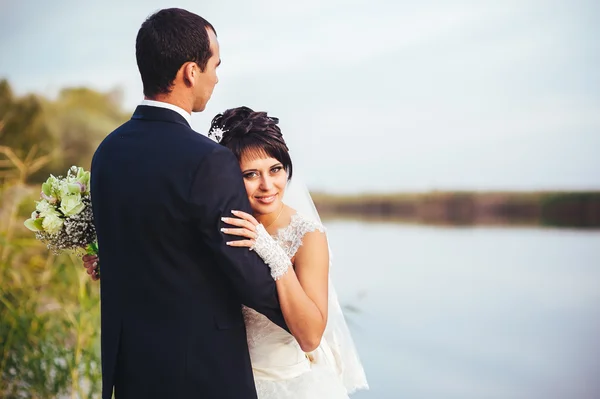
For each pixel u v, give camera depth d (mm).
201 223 1529
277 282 1597
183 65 1612
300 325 1635
